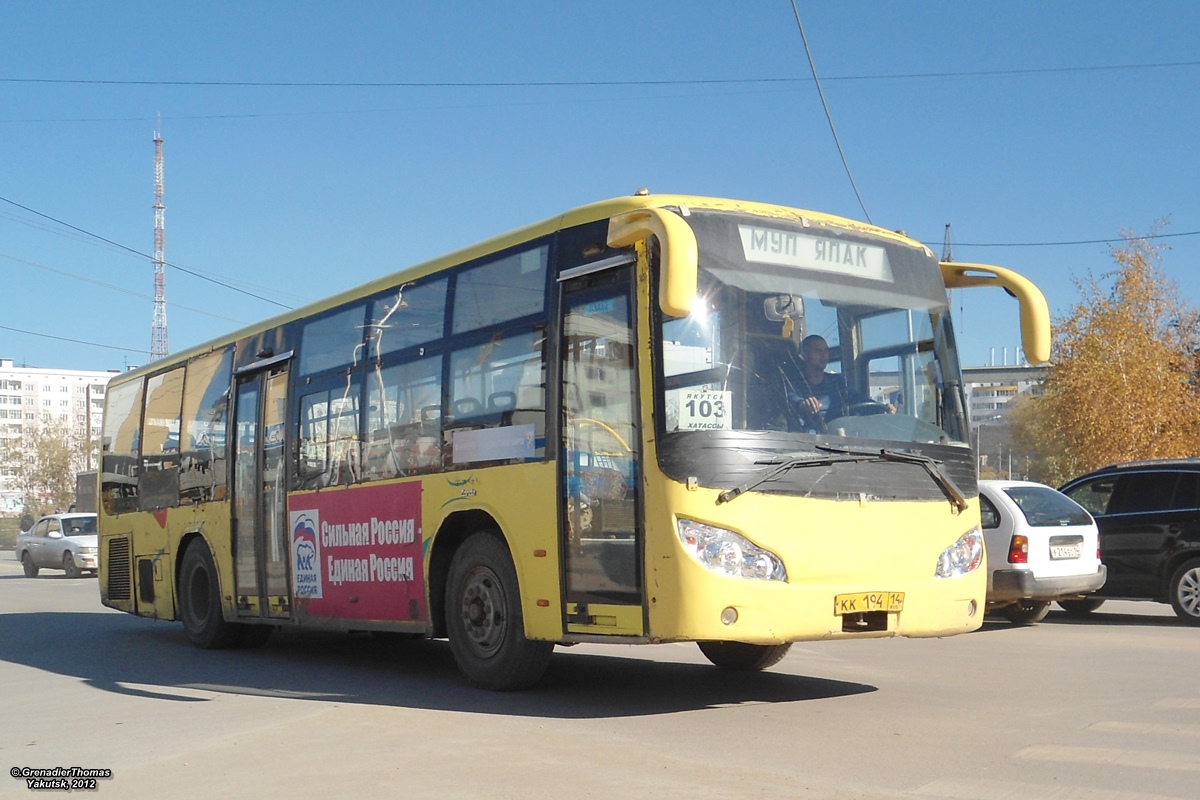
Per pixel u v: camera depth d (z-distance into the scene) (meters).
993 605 15.42
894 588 8.17
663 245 7.27
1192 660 11.13
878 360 8.66
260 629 14.09
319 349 12.02
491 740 7.20
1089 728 7.54
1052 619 16.25
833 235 8.73
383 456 10.69
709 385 7.84
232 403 13.55
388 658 12.66
